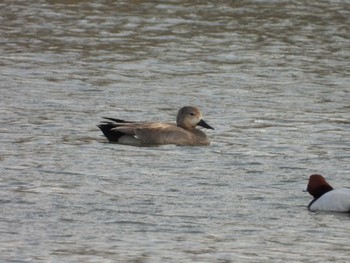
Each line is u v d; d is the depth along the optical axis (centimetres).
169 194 1667
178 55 2977
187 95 2522
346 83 2702
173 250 1377
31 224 1479
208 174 1812
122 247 1385
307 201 1644
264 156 1961
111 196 1642
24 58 2884
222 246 1400
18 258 1324
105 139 2084
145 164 1878
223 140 2108
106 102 2425
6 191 1655
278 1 3719
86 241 1407
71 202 1600
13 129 2120
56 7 3559
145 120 2273
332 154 1986
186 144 2070
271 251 1384
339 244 1420
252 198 1655
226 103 2445
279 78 2736
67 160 1884
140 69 2802
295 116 2323
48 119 2227
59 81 2630
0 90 2500
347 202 1573
